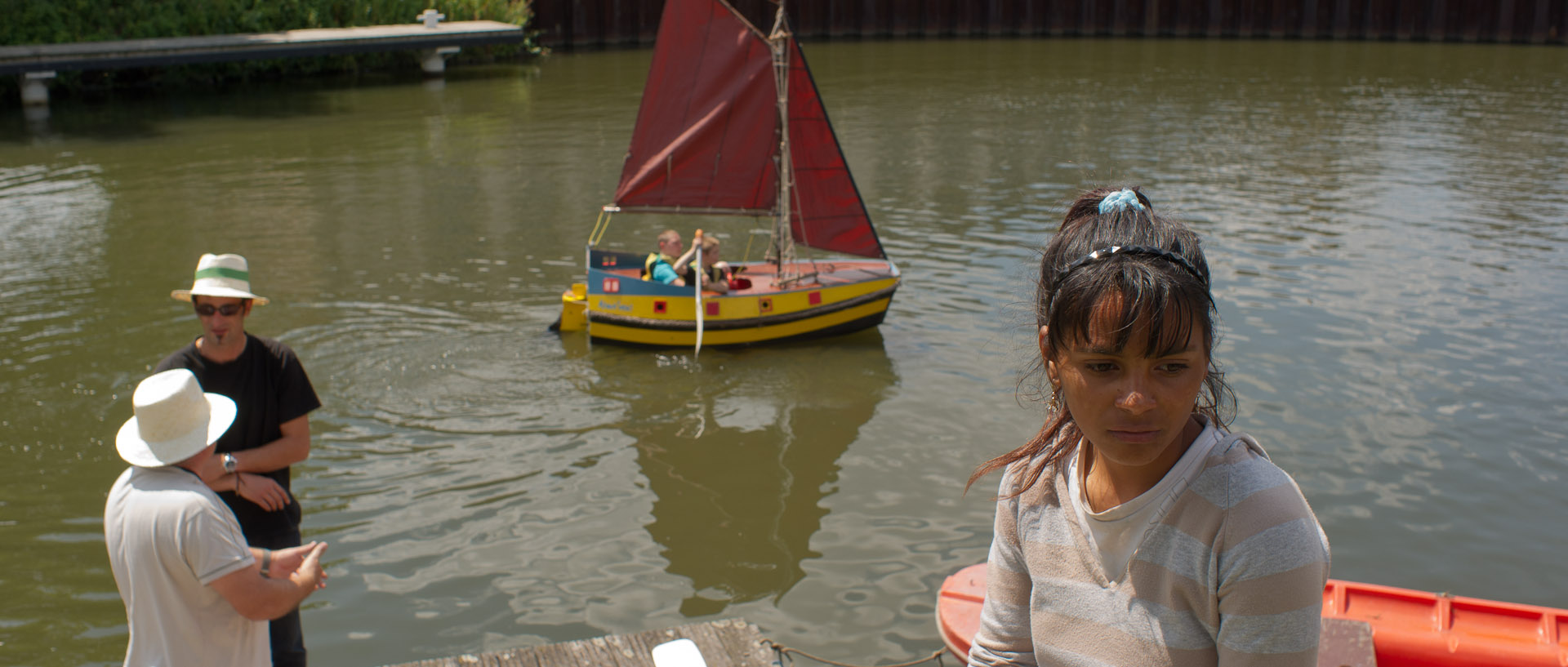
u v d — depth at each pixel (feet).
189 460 11.45
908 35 147.02
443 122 81.25
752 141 39.22
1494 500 25.80
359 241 48.55
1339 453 28.02
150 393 11.17
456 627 21.01
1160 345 5.05
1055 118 81.00
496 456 28.04
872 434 29.55
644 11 136.05
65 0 95.71
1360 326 37.11
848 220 39.27
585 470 27.40
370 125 79.92
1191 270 5.22
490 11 121.70
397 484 26.40
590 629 21.03
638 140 39.58
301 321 37.68
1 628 20.75
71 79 96.48
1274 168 63.31
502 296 40.88
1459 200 55.57
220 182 60.64
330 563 23.07
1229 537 5.27
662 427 29.89
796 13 143.43
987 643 6.67
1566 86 99.14
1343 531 24.44
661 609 21.66
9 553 23.34
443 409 30.71
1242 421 29.84
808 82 37.81
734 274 39.68
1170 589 5.53
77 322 37.58
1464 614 14.90
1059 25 147.33
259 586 11.34
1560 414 30.30
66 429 29.30
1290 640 5.18
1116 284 5.05
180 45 93.09
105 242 48.32
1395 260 44.80
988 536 24.36
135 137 74.54
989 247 46.98
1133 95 93.50
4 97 92.07
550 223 52.03
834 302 36.35
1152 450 5.32
